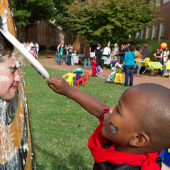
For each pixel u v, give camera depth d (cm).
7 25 67
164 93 60
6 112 61
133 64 737
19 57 60
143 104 58
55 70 1081
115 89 677
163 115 56
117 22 1313
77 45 2419
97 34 1360
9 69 57
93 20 1396
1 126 57
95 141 78
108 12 1297
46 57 2077
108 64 1341
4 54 55
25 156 76
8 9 73
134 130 60
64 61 1582
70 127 348
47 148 284
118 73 782
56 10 2142
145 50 1108
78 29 1443
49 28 4350
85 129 346
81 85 721
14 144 67
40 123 357
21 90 83
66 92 92
